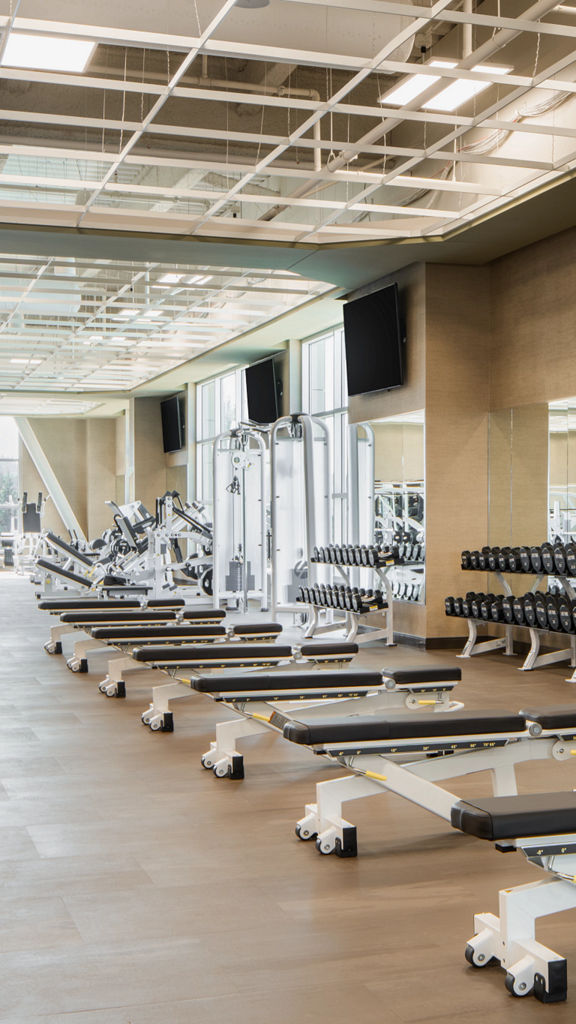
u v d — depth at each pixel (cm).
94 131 743
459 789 418
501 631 918
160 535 1297
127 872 319
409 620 948
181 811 389
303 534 1210
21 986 237
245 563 1211
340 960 252
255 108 734
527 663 770
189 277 1073
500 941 245
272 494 1045
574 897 248
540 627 757
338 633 1043
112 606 866
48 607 865
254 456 1335
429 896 298
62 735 533
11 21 473
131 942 263
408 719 342
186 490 1903
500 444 919
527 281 877
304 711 450
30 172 821
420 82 576
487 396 938
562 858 241
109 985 238
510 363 905
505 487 908
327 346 1337
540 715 355
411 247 857
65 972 245
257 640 674
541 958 231
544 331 854
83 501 2428
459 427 929
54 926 274
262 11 573
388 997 231
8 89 691
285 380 1427
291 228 806
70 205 754
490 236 827
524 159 717
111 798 408
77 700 642
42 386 1883
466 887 306
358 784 344
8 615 1248
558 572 753
